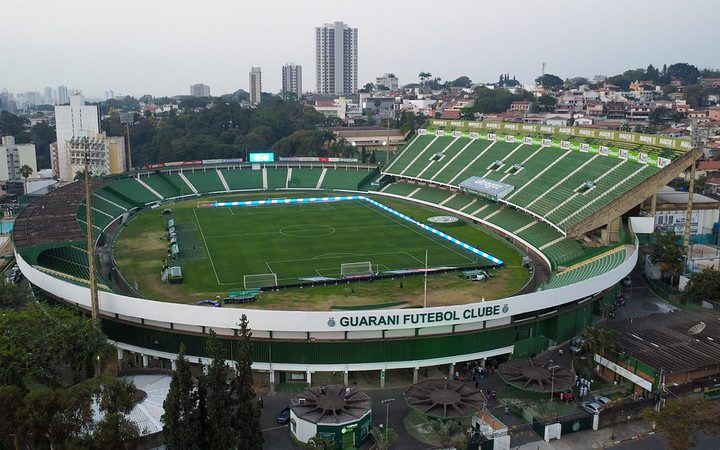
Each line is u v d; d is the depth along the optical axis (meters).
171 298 107.56
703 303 106.75
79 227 121.19
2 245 154.25
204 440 57.34
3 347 68.31
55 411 56.56
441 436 65.00
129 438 56.84
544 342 89.12
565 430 69.25
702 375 78.56
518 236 148.62
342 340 80.62
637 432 70.00
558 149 172.12
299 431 66.75
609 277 96.94
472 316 82.50
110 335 87.50
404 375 85.00
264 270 124.50
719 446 66.31
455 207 181.50
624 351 80.12
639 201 127.00
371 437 68.50
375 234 156.25
